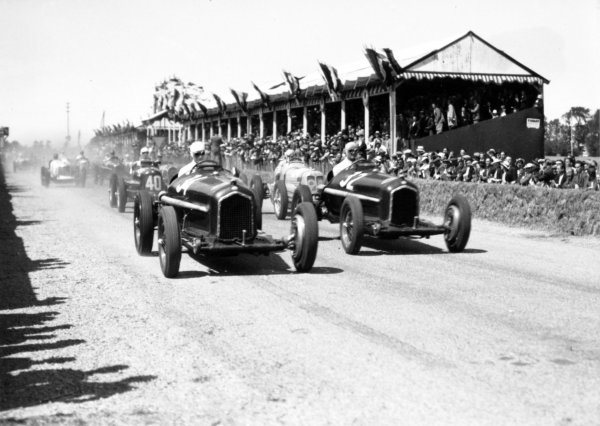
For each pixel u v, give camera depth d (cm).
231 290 789
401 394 453
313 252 884
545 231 1388
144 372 501
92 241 1214
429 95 2716
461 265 967
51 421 412
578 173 1705
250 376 491
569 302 722
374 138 2634
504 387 465
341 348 556
